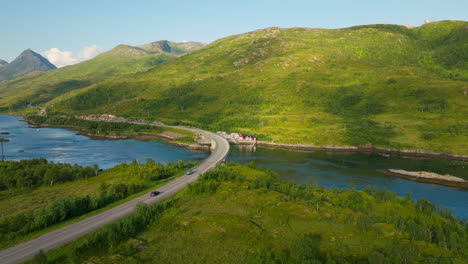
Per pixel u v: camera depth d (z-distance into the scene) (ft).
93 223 227.20
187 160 556.92
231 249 186.50
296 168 490.08
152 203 273.75
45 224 224.53
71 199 263.90
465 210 314.55
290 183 337.52
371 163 527.81
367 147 649.20
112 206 268.21
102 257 174.29
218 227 213.25
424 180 425.28
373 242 197.26
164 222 225.97
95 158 577.43
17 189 348.38
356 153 615.57
